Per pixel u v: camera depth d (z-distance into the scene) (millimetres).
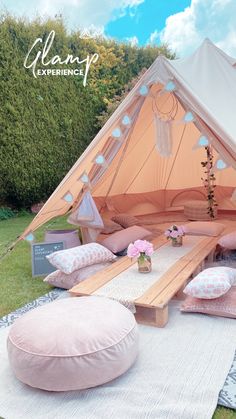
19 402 1838
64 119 7609
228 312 2580
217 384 1908
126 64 8523
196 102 3229
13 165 7008
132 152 4766
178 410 1724
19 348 1900
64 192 3848
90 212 4191
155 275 2932
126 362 1954
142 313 2697
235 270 2824
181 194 5984
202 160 5570
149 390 1875
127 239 3990
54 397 1857
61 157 7680
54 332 1927
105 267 3312
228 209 5570
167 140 4266
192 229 4266
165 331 2475
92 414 1732
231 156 3238
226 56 4512
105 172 4355
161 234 4434
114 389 1884
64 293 3201
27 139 7102
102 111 8273
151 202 5895
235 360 2129
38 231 5750
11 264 4070
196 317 2652
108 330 1965
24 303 3025
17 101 6879
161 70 3301
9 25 6750
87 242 4285
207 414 1696
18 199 7398
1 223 6691
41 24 7156
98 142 3557
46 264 3668
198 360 2135
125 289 2686
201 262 3293
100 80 8164
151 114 4070
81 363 1818
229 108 3691
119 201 5598
